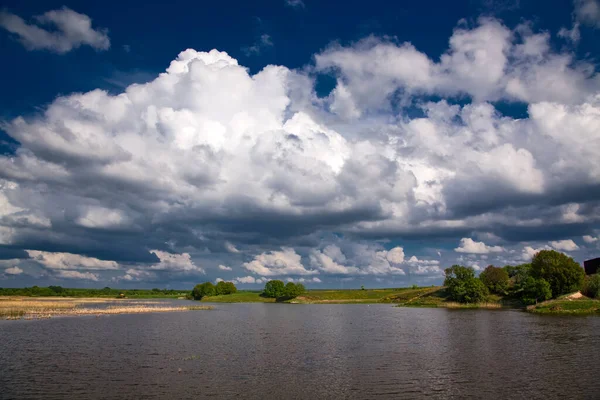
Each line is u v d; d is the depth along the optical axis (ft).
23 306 528.22
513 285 652.48
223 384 140.87
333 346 224.12
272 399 124.47
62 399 123.75
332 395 128.36
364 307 648.38
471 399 123.03
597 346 208.95
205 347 221.25
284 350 211.41
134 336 267.59
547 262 529.86
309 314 490.08
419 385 138.72
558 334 254.27
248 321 388.16
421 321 369.09
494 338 243.40
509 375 150.51
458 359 181.88
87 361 181.06
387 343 233.55
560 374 150.92
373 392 131.13
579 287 504.02
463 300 609.01
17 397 125.80
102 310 493.36
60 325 333.01
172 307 595.88
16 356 192.75
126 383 141.90
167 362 178.60
